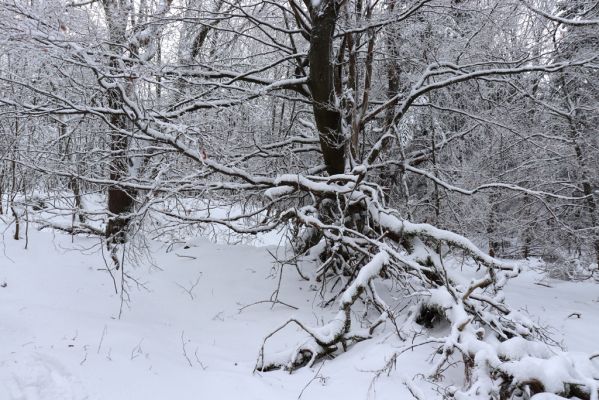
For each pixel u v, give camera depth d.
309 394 5.15
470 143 12.75
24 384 4.57
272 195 8.99
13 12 6.85
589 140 12.77
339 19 9.91
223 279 9.41
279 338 7.03
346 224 9.52
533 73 11.84
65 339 5.83
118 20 8.69
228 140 9.97
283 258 10.20
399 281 7.81
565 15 10.60
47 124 9.03
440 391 5.04
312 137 10.93
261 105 10.46
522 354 4.95
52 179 8.91
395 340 6.38
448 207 12.13
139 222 8.18
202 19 9.62
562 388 4.41
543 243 14.23
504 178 13.09
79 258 9.10
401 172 11.60
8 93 8.28
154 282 8.98
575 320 8.51
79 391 4.59
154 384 5.01
